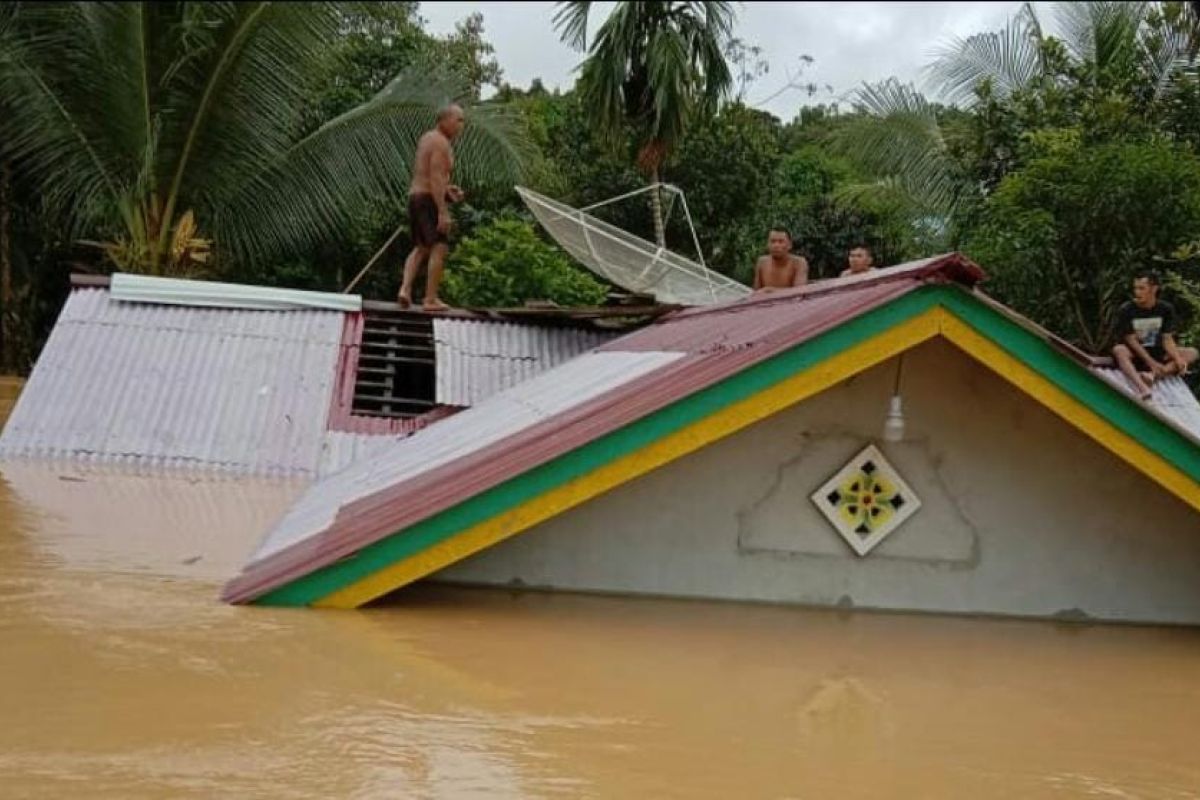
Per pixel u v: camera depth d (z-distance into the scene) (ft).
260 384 34.24
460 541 15.39
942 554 18.24
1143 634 17.90
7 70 53.52
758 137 81.66
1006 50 51.24
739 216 81.00
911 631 17.11
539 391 24.58
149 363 34.30
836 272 73.31
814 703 13.47
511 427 19.47
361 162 57.98
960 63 51.67
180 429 32.09
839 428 17.99
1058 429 18.29
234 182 57.06
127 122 54.70
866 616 17.75
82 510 23.06
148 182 54.80
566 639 15.20
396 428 33.37
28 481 26.81
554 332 38.88
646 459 15.51
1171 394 34.35
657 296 45.29
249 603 15.33
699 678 14.06
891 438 17.42
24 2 53.83
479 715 12.07
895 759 11.82
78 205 57.21
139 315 36.19
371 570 15.43
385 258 72.43
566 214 44.93
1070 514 18.40
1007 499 18.30
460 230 73.92
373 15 55.88
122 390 33.14
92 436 31.45
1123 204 39.78
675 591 17.72
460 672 13.46
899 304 15.94
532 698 12.78
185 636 13.85
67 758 10.21
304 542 16.84
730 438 17.81
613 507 17.62
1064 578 18.38
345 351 36.19
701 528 17.76
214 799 9.56
